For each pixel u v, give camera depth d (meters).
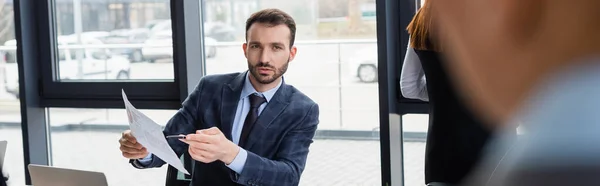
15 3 3.89
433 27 0.42
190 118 2.57
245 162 2.28
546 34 0.36
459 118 2.13
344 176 3.48
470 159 2.14
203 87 2.58
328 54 3.38
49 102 4.02
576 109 0.37
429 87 2.25
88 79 3.96
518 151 0.41
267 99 2.46
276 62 2.42
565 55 0.36
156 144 2.19
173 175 2.76
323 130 3.48
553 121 0.38
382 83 3.11
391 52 3.13
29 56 3.96
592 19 0.35
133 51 3.81
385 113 3.12
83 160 4.06
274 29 2.42
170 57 3.71
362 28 3.28
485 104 0.39
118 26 3.83
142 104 3.80
